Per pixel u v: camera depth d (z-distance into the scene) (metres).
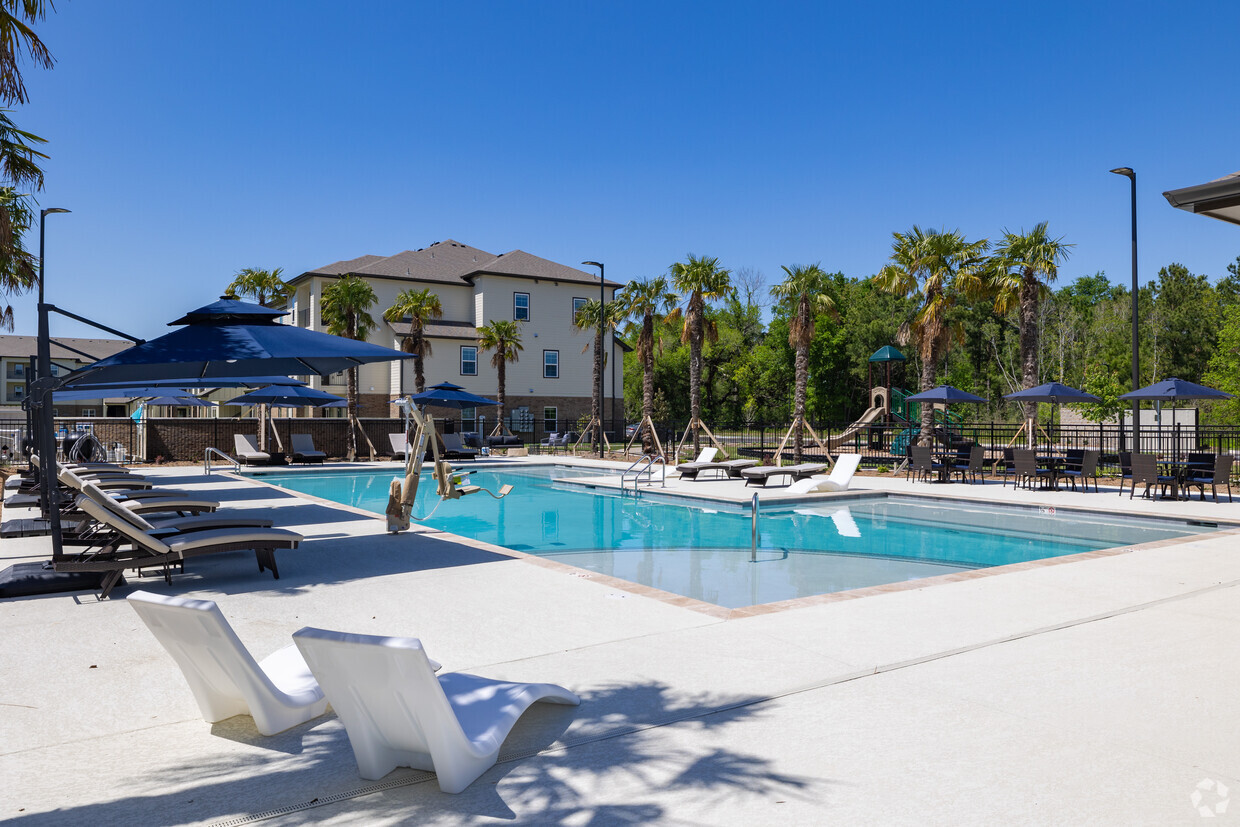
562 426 44.41
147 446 27.28
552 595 7.64
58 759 3.96
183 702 4.77
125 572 8.79
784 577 9.98
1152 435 25.59
